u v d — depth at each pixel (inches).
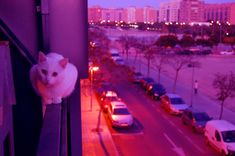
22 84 116.6
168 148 634.8
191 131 733.3
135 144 651.5
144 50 1936.5
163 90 1052.5
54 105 79.2
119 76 1270.9
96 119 802.2
